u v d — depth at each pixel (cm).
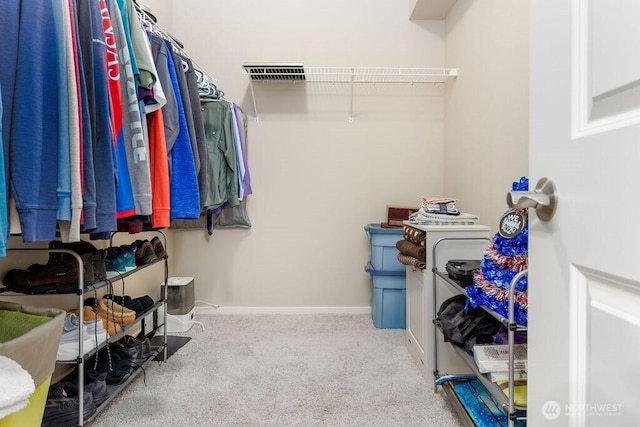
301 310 301
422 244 189
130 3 137
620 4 43
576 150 50
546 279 57
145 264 193
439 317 160
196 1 295
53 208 99
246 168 275
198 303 301
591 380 47
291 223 300
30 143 94
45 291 136
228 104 247
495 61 202
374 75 288
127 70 130
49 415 130
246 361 209
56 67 100
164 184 150
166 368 200
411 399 169
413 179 298
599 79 46
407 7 291
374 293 270
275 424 150
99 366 167
